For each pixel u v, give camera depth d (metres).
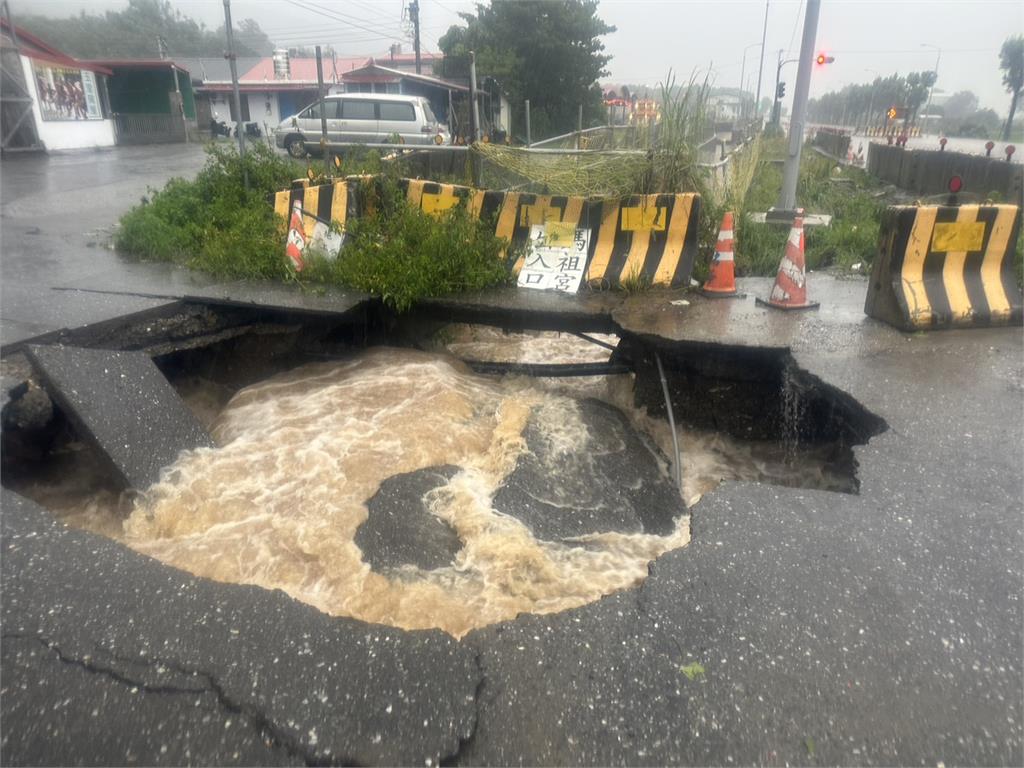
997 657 2.53
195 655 2.55
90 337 5.27
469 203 7.15
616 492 4.72
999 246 5.70
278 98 35.72
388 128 18.47
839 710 2.33
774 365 5.42
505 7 31.03
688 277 6.63
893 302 5.58
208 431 5.10
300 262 6.73
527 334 8.05
